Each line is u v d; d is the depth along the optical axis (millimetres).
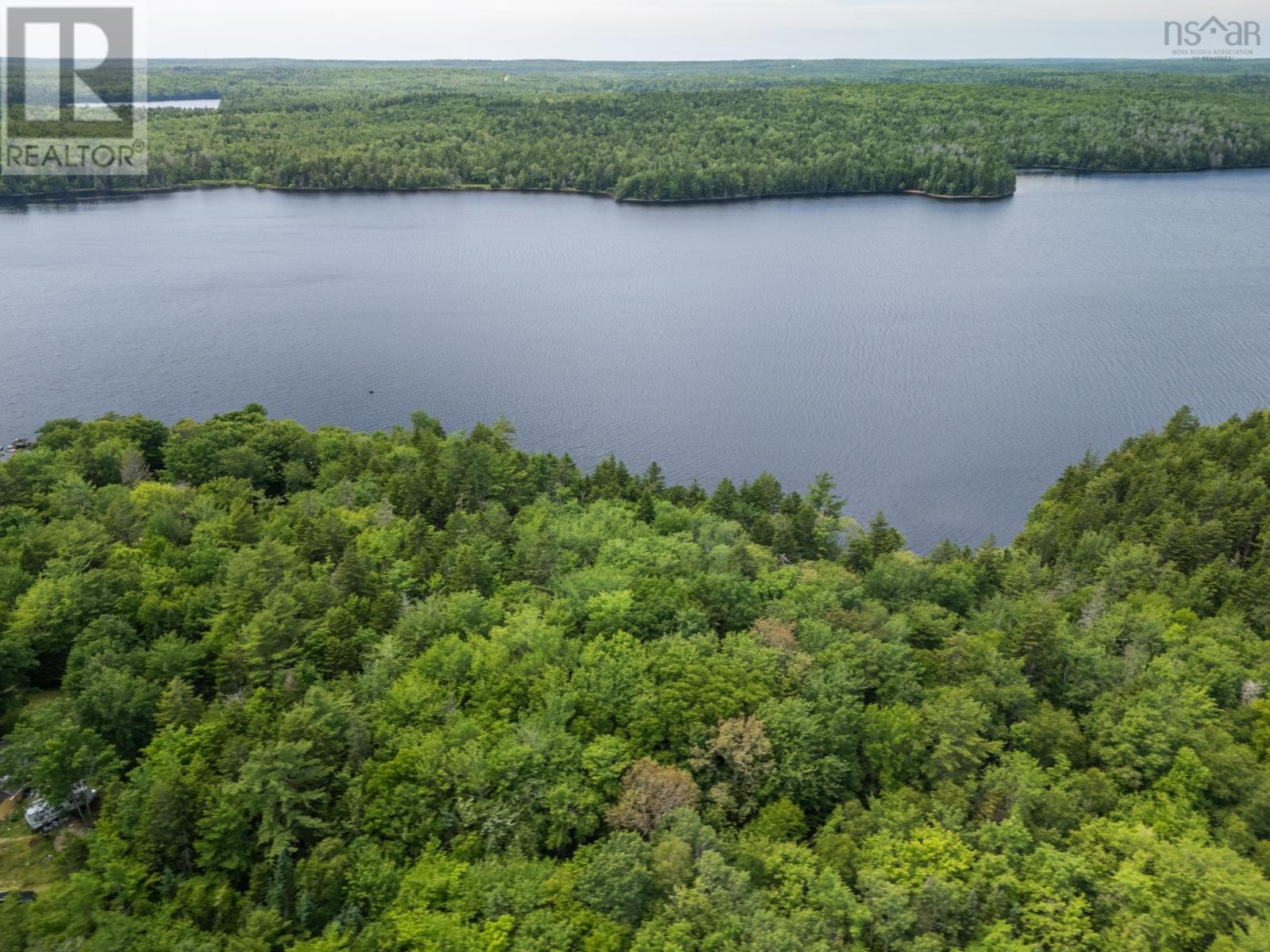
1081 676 79312
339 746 64500
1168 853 56688
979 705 69062
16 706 75500
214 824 57688
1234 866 55500
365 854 57500
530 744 65125
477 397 194125
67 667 77438
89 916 53156
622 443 175625
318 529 96500
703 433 179875
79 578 82625
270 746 61406
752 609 86125
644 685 71125
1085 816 62938
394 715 68438
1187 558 105750
